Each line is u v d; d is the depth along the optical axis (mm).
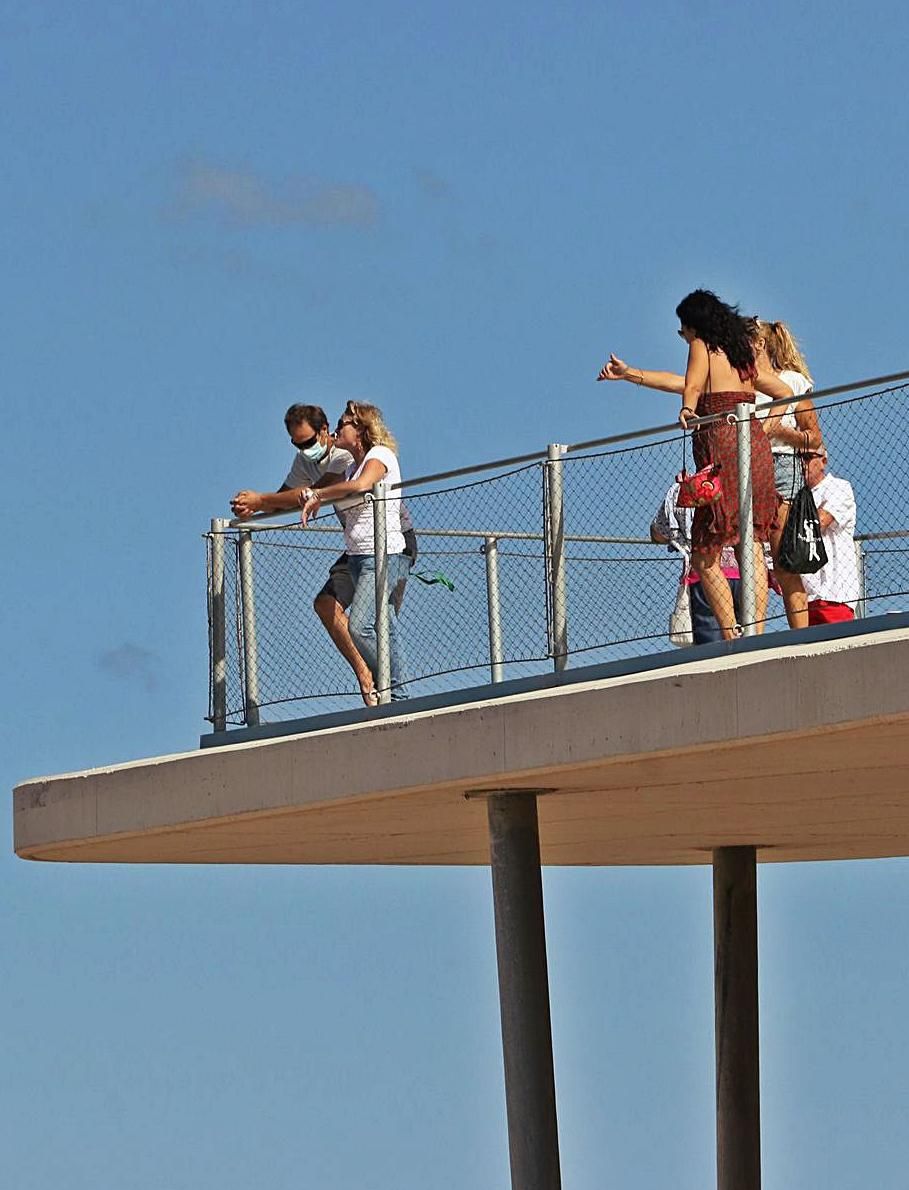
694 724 36812
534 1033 43875
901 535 38156
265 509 46062
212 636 46875
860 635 35906
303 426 46156
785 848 54719
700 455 39594
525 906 43438
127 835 46094
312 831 47000
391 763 41438
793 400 38719
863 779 41812
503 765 39656
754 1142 53875
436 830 47906
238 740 46031
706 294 39781
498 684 42406
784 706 35531
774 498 39344
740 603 39125
